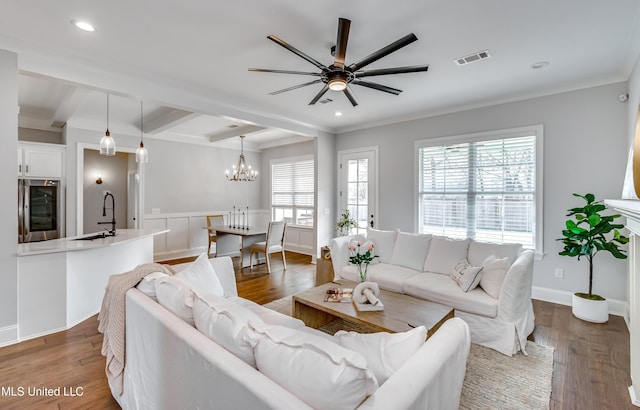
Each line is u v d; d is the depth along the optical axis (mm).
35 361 2328
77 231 5031
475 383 2119
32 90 3859
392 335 1246
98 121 5305
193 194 6699
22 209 4473
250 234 5262
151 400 1524
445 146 4520
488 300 2666
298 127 5215
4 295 2529
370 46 2643
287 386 969
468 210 4301
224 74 3242
